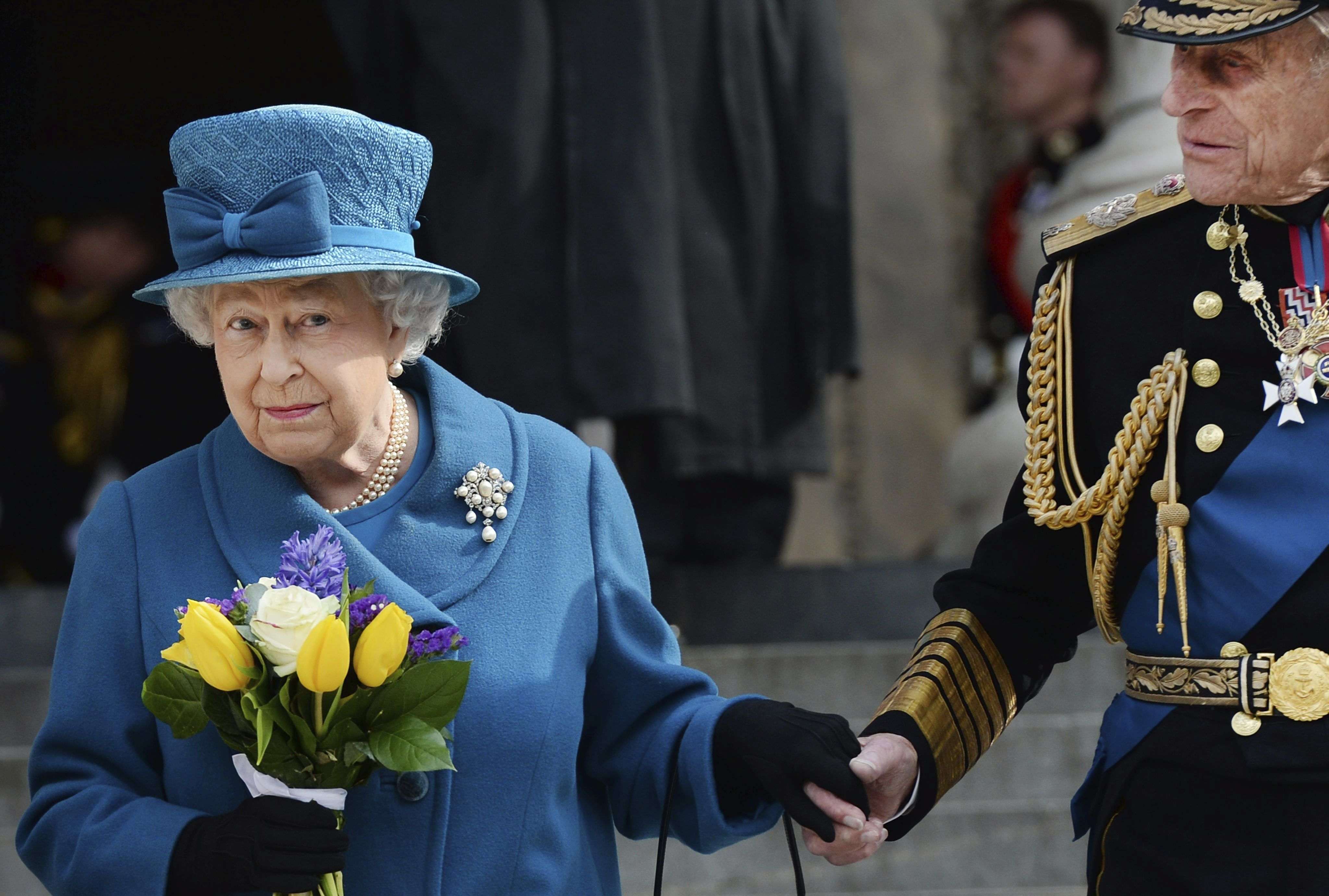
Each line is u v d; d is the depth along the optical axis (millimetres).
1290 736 9242
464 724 9516
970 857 18984
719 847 10180
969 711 10711
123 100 38719
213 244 9156
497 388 21453
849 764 9859
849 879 18938
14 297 32000
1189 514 9688
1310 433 9383
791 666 20766
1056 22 32875
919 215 36000
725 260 22625
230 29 38875
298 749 8789
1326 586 9258
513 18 21281
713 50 22719
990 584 10984
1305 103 9070
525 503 10195
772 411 23188
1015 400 33844
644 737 10312
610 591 10281
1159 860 9656
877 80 36062
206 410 31547
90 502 31203
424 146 9789
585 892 10000
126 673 9625
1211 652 9625
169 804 9320
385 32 21672
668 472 22031
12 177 37750
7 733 20297
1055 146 33188
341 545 9500
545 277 21500
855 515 35875
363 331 9438
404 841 9414
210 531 9820
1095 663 21141
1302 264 9594
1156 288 10133
